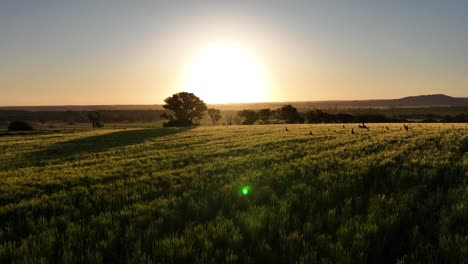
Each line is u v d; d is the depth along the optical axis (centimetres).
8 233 575
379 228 520
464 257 414
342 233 505
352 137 2536
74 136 5091
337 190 779
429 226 538
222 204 709
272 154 1631
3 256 474
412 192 722
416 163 1102
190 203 704
